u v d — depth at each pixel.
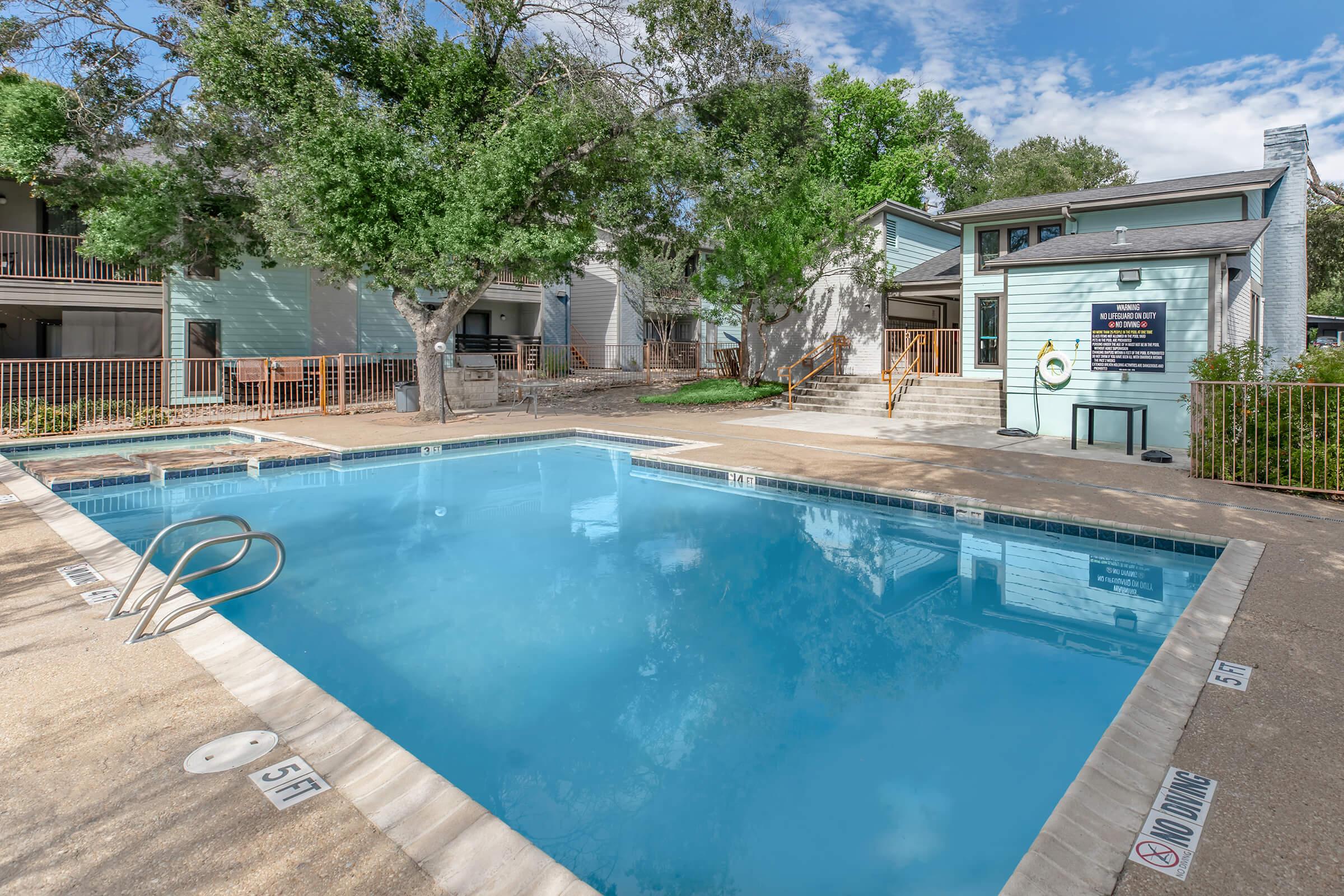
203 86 13.77
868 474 9.52
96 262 19.23
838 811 3.15
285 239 13.64
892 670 4.55
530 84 15.95
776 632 5.22
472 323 29.30
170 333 19.58
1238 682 3.57
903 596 5.90
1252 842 2.38
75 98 14.83
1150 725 3.15
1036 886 2.19
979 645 4.92
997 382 16.45
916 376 18.52
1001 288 18.34
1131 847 2.37
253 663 3.74
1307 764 2.85
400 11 14.65
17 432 13.60
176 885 2.14
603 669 4.61
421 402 16.17
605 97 15.28
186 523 4.33
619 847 2.92
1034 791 3.27
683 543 7.49
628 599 5.91
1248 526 6.70
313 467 11.55
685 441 12.76
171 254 16.44
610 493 9.86
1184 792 2.67
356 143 12.97
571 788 3.35
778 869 2.78
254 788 2.65
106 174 15.29
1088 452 11.31
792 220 18.53
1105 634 5.08
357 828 2.43
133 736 3.02
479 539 7.68
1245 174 16.61
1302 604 4.63
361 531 7.99
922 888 2.66
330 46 14.34
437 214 14.23
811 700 4.17
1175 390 11.59
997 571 6.48
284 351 21.31
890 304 20.91
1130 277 11.83
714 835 2.98
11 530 6.57
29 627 4.25
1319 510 7.36
